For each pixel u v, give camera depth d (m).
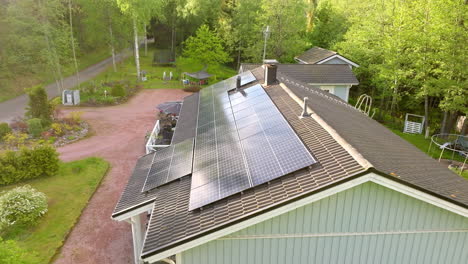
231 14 52.19
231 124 11.45
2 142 20.56
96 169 17.53
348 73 25.83
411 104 32.56
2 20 33.41
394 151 9.50
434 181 7.86
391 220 7.32
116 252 11.23
